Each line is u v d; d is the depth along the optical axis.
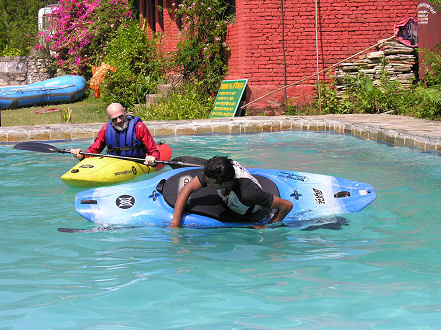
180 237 4.93
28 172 8.09
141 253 4.51
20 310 3.36
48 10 26.08
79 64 21.03
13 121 14.80
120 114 7.57
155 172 7.99
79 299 3.53
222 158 4.54
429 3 13.39
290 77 14.79
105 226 5.27
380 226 5.26
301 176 6.05
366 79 14.04
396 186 6.91
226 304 3.43
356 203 5.77
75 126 11.52
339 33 14.80
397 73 14.31
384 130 10.26
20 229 5.26
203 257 4.39
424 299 3.47
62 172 8.09
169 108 14.59
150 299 3.52
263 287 3.72
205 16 15.47
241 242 4.80
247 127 12.29
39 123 14.42
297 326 3.08
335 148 9.92
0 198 6.51
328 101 14.58
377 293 3.58
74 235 5.04
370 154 9.21
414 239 4.85
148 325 3.12
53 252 4.57
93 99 20.03
